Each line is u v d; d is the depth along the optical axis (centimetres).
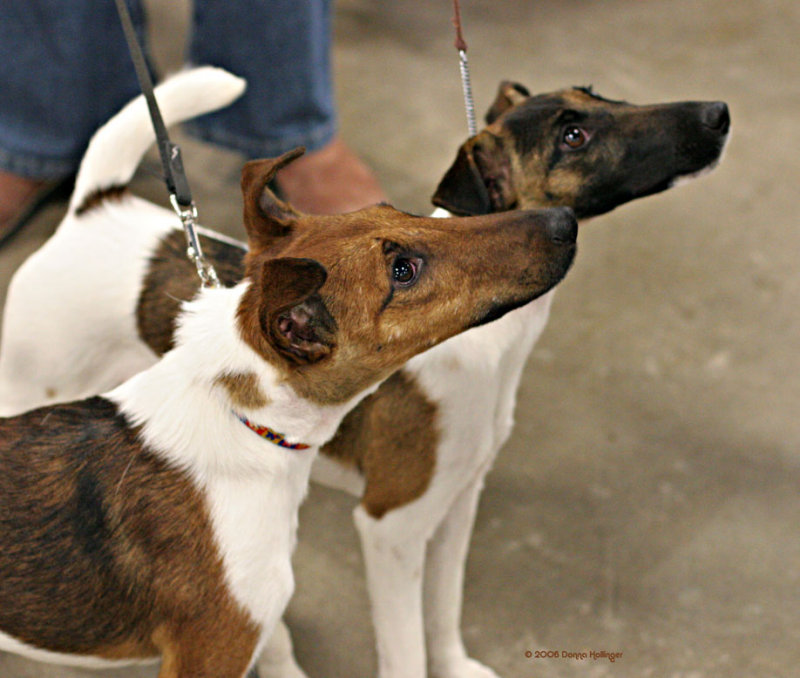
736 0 211
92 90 134
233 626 88
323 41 139
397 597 103
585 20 203
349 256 85
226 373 87
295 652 112
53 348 105
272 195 92
